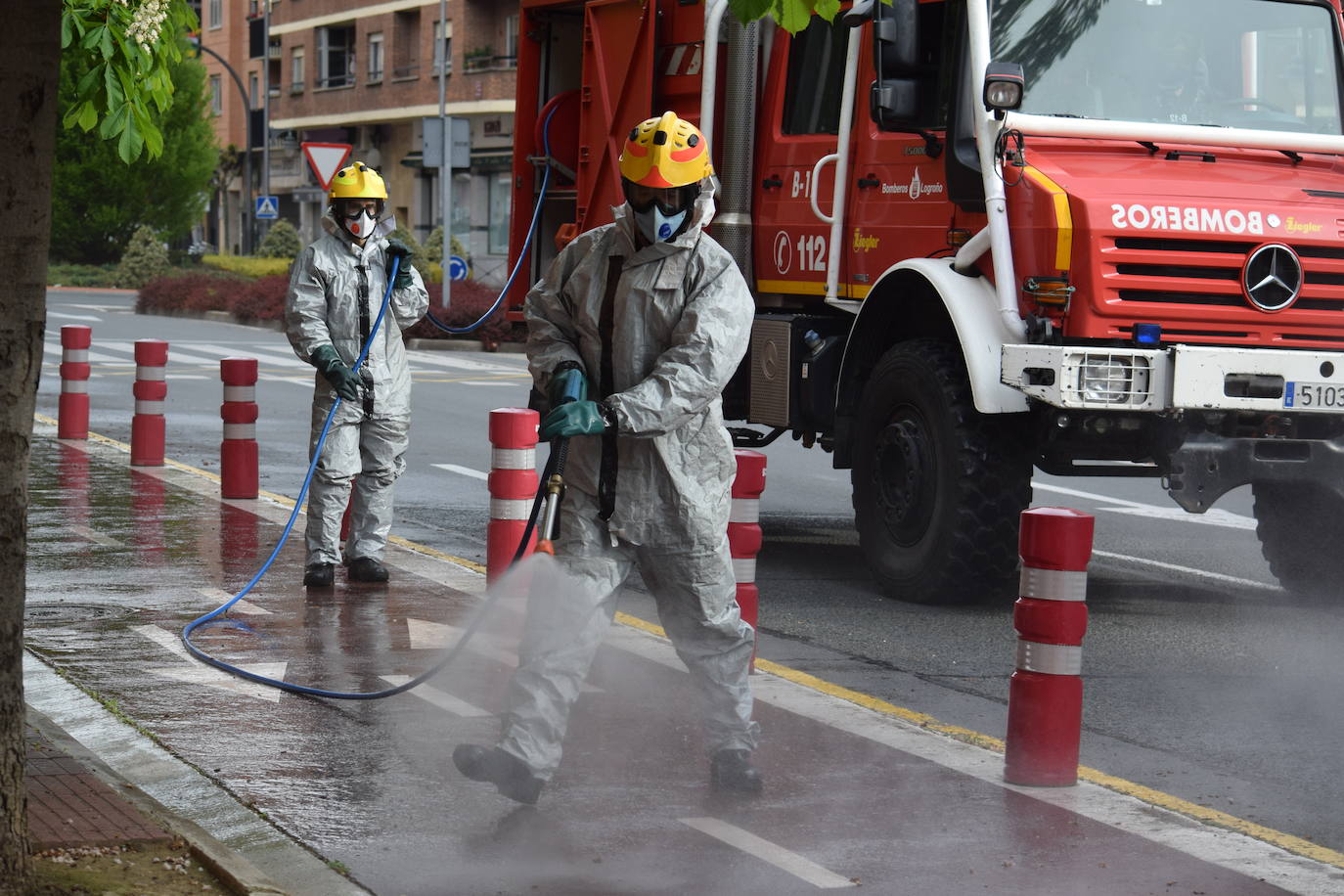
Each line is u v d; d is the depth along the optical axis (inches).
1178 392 400.2
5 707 206.2
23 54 196.9
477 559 491.8
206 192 3061.0
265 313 1708.9
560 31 618.2
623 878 235.0
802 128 505.4
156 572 445.7
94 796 250.5
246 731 303.4
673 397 243.8
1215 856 248.5
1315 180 437.7
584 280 256.1
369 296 431.8
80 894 211.0
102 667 346.3
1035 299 411.2
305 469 671.8
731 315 247.6
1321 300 421.7
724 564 259.6
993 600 452.8
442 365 1278.3
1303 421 414.9
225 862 225.8
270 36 3331.7
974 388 414.3
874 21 428.8
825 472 725.3
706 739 273.0
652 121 247.9
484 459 729.6
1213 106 449.4
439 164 1486.2
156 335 1514.5
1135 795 279.7
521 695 252.4
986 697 346.0
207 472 642.8
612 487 250.1
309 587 431.5
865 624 417.4
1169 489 410.0
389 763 286.0
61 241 2930.6
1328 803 281.6
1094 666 380.2
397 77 2819.9
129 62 379.2
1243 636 414.0
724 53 522.0
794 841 251.0
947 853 247.3
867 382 467.5
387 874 235.3
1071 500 652.1
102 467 647.1
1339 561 450.9
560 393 246.4
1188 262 409.4
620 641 382.9
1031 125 421.4
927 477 436.1
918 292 459.2
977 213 438.6
